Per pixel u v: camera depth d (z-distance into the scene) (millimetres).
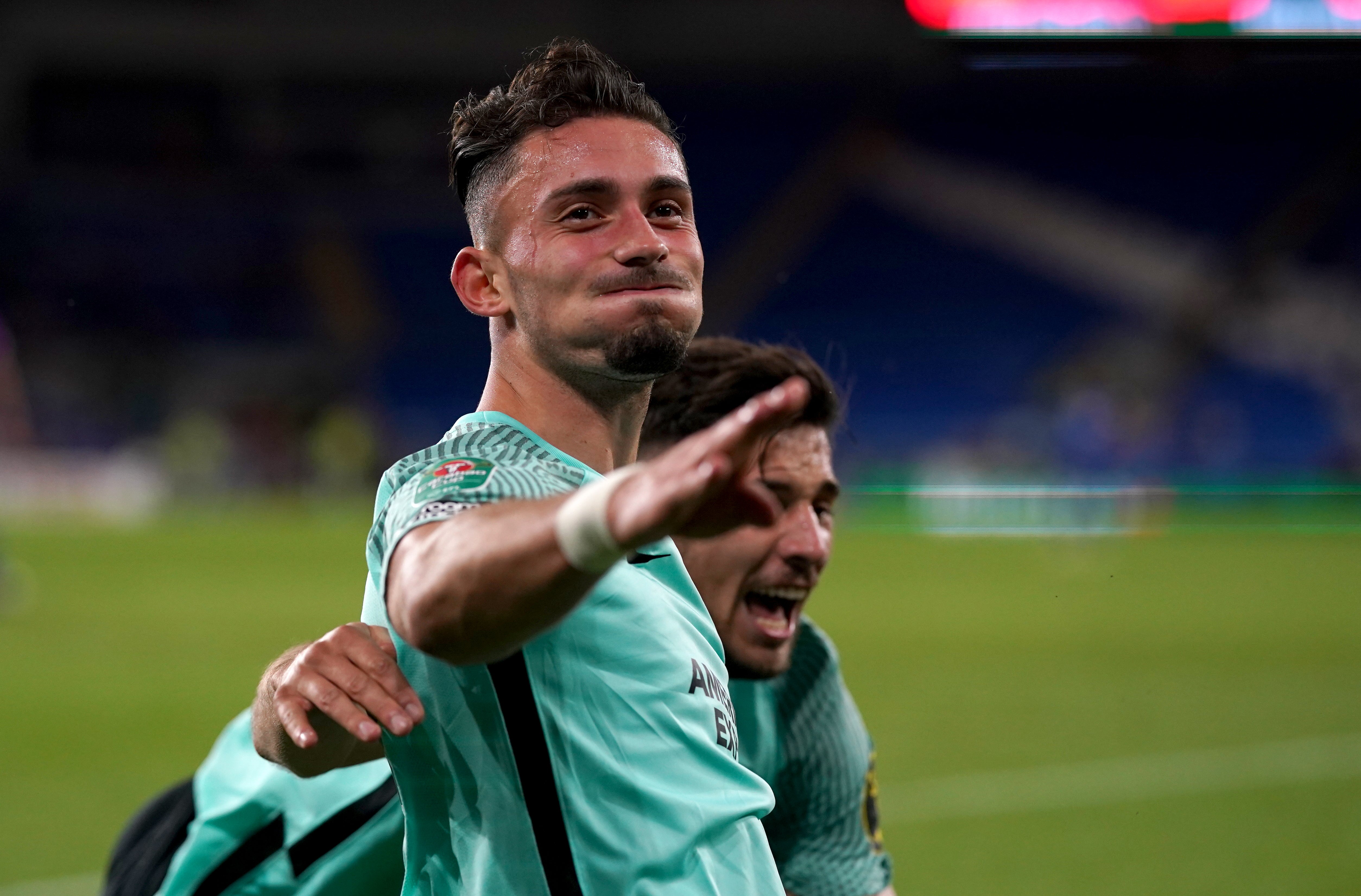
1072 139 44188
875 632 17219
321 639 2609
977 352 43250
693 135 46281
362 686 2469
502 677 2432
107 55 43188
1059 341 43000
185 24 42562
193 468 38781
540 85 2645
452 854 2576
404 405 43562
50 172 43656
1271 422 39500
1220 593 21906
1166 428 36938
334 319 44219
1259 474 34062
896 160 45000
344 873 3746
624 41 42875
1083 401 36375
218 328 43750
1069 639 16531
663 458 1812
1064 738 10898
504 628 1982
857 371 43719
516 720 2439
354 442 38906
